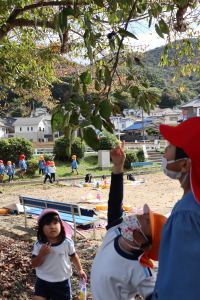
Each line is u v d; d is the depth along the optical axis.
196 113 48.50
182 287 1.07
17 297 3.47
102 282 1.49
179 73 6.16
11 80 6.59
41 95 11.17
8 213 9.03
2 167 16.97
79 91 2.14
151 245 1.43
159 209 9.38
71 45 7.26
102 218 8.10
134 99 2.45
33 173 19.12
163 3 4.60
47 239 2.69
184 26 4.89
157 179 17.78
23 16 6.98
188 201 1.21
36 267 2.73
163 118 67.00
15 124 60.38
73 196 12.60
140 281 1.42
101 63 4.29
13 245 5.55
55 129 1.96
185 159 1.28
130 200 11.15
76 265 2.84
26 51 6.98
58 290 2.67
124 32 2.30
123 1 3.09
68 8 2.61
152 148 32.56
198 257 1.07
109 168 22.08
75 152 22.20
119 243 1.53
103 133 23.83
